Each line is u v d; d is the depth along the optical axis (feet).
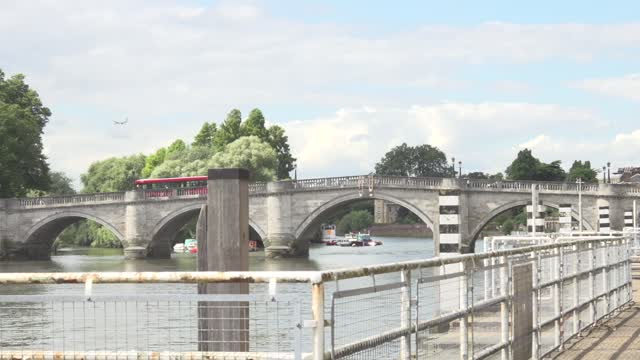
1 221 345.51
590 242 61.62
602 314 66.13
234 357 27.43
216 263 39.14
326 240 558.15
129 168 479.41
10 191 356.38
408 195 306.35
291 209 324.39
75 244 500.74
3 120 340.80
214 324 37.24
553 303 51.44
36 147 359.05
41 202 345.51
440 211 58.59
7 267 297.94
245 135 458.09
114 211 342.44
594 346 53.83
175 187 354.13
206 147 441.27
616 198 283.18
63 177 540.93
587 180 557.74
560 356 50.06
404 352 28.09
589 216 286.66
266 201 328.29
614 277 72.02
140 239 338.75
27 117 357.41
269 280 23.38
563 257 52.80
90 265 303.89
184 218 347.36
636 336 58.39
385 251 412.36
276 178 414.21
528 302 44.83
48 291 144.15
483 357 36.88
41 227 345.51
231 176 39.22
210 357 27.50
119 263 313.32
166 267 284.41
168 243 353.10
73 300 25.26
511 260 41.65
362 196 313.73
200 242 40.11
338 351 23.97
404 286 28.32
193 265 296.92
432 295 32.63
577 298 56.29
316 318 22.66
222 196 39.27
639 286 104.42
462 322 34.63
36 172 368.89
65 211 344.49
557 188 289.74
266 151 414.62
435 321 31.35
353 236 607.78
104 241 460.14
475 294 39.81
